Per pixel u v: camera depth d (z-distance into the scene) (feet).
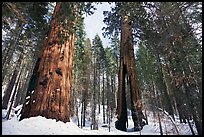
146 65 78.69
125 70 51.16
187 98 33.32
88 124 98.99
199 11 38.01
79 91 91.25
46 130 19.52
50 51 26.16
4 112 59.26
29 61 85.81
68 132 20.56
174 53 35.76
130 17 38.70
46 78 23.91
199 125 30.99
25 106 23.32
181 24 37.60
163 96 80.07
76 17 28.96
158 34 40.22
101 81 136.67
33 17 35.86
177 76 35.47
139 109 42.80
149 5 36.17
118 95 49.37
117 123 46.26
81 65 86.53
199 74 33.04
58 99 23.18
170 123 33.99
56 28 27.86
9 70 80.33
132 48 51.60
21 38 45.42
